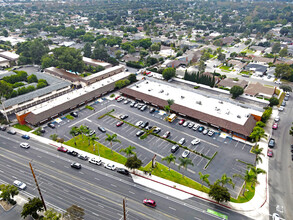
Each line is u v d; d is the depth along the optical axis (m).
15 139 102.06
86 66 181.12
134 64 196.50
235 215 67.56
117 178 80.88
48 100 138.38
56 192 74.75
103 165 87.00
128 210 68.75
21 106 128.12
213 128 111.81
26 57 199.38
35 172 83.00
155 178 80.94
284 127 113.31
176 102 126.31
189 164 82.75
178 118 120.69
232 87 143.25
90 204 70.56
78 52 176.25
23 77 160.50
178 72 182.00
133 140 102.00
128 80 153.00
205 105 123.50
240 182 80.06
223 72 192.75
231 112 116.69
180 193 75.12
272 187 77.44
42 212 68.00
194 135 106.62
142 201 71.94
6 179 79.75
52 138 101.44
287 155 93.12
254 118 115.25
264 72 188.75
